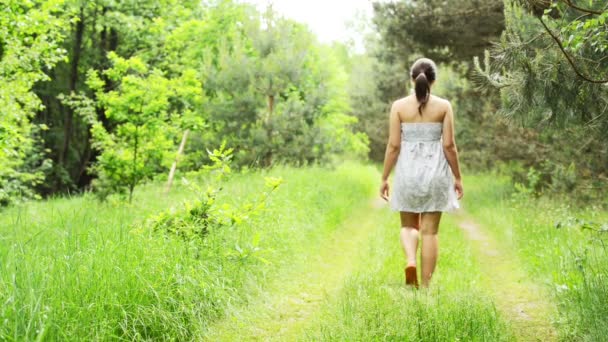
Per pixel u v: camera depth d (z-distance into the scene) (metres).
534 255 6.36
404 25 15.76
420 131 5.21
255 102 14.76
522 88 4.78
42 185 25.06
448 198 5.17
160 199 10.49
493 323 3.82
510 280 5.95
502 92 4.96
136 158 11.31
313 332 3.81
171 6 22.45
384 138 35.91
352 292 4.61
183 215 5.35
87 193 11.59
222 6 20.17
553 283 4.93
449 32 15.38
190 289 4.23
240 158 14.65
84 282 3.64
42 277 3.49
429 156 5.18
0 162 12.56
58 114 28.28
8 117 10.47
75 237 4.69
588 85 4.69
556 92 4.74
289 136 15.12
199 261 4.66
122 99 10.95
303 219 8.38
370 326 3.67
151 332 3.72
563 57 4.58
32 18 10.86
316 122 16.20
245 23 15.57
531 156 14.71
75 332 3.17
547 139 12.09
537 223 8.18
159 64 21.14
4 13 10.03
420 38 15.94
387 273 5.57
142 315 3.70
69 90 25.03
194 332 3.89
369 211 12.64
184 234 5.14
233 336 3.96
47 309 3.12
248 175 12.36
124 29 21.80
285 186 10.01
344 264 6.65
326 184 12.70
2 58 11.18
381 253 6.46
